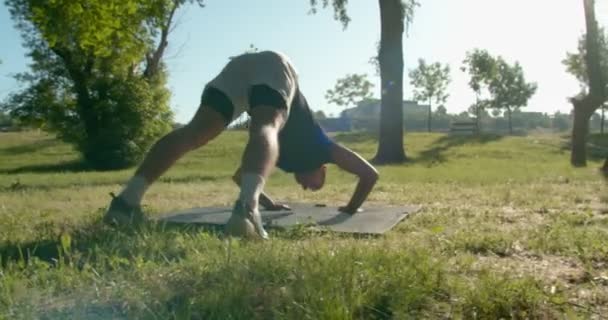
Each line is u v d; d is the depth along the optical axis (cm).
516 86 5425
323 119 6419
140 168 482
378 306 260
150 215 600
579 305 279
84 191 1026
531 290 283
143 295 266
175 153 482
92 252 367
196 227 520
